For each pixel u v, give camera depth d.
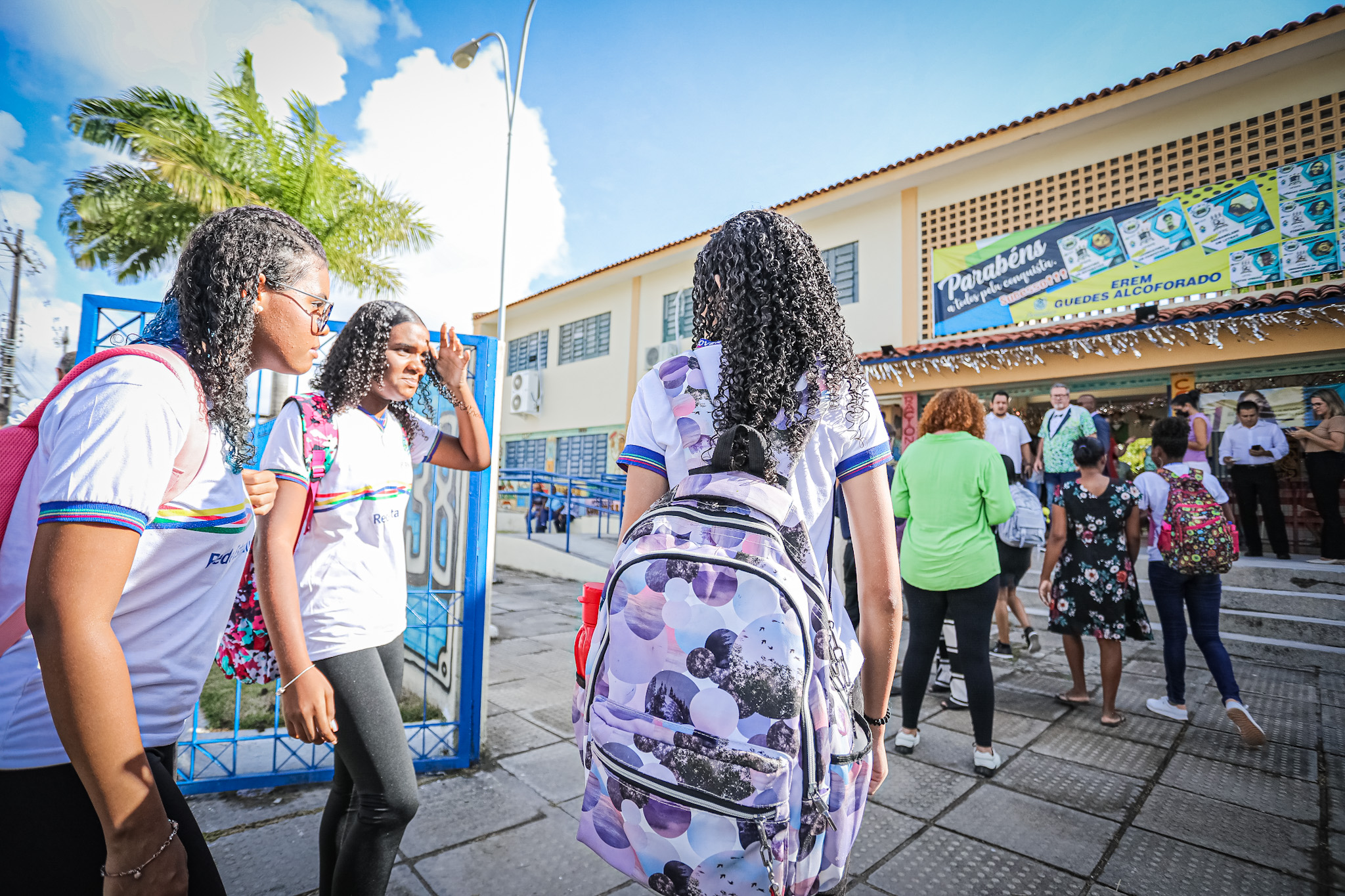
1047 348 8.12
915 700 3.09
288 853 2.13
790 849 0.76
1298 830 2.42
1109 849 2.29
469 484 2.91
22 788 0.80
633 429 1.11
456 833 2.30
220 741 2.60
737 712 0.78
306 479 1.49
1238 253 7.21
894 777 2.85
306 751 2.82
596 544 10.07
